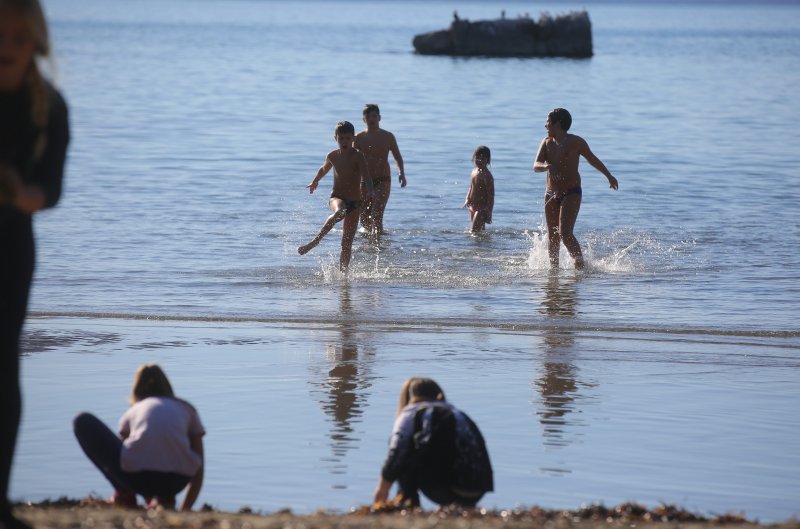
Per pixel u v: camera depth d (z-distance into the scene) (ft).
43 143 40.24
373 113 176.04
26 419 83.97
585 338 113.60
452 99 438.81
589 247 166.50
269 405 88.28
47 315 121.70
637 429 83.10
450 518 53.36
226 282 140.87
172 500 63.46
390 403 89.25
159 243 166.30
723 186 232.12
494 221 193.47
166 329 115.75
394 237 176.76
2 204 39.01
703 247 168.66
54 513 50.98
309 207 204.13
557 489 70.18
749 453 78.02
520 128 341.82
